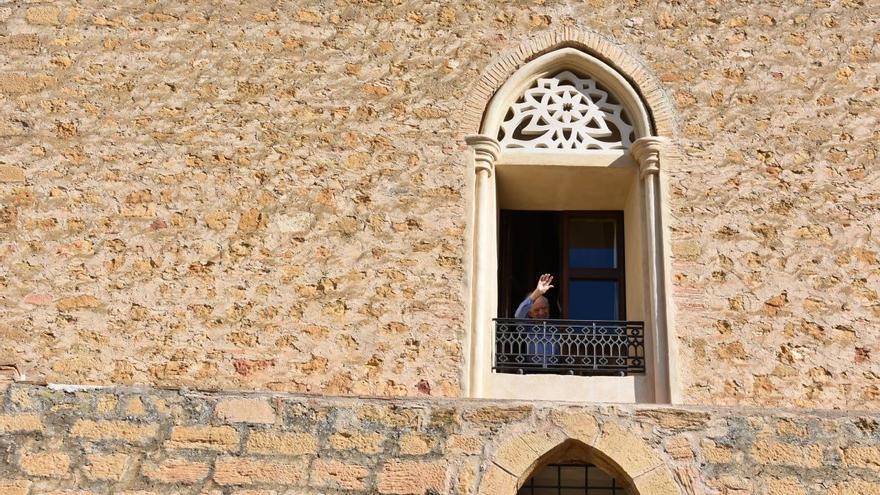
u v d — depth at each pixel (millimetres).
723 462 7898
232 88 9695
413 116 9586
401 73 9758
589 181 9656
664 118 9547
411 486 7883
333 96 9664
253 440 8047
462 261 9055
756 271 8977
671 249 9055
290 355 8750
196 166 9406
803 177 9305
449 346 8766
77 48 9859
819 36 9836
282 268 9031
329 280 8992
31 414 8117
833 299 8875
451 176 9359
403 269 9023
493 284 9180
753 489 7820
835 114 9547
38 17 9969
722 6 9977
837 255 9023
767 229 9125
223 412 8141
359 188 9320
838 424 8023
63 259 9094
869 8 9945
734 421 8023
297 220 9211
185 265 9055
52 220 9234
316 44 9859
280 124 9562
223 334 8820
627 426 8008
